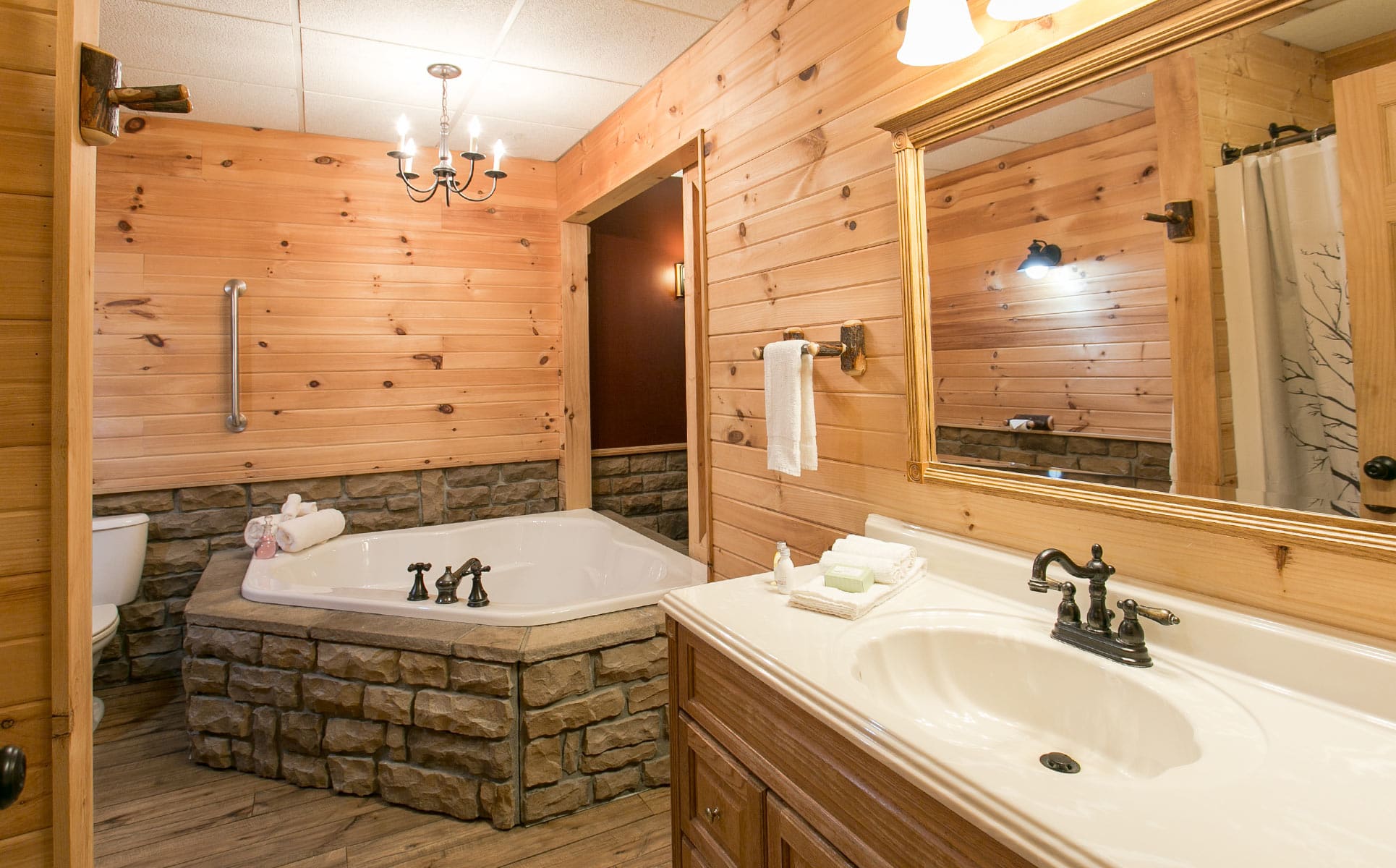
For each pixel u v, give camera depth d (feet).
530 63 8.65
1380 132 3.03
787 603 4.80
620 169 10.08
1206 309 3.67
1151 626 3.89
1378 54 3.04
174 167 10.12
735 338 7.84
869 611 4.53
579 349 12.46
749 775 4.18
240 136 10.48
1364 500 3.13
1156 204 3.86
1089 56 4.10
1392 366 3.03
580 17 7.61
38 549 3.13
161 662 10.14
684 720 4.93
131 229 9.91
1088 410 4.26
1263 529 3.44
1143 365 3.96
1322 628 3.29
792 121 6.78
